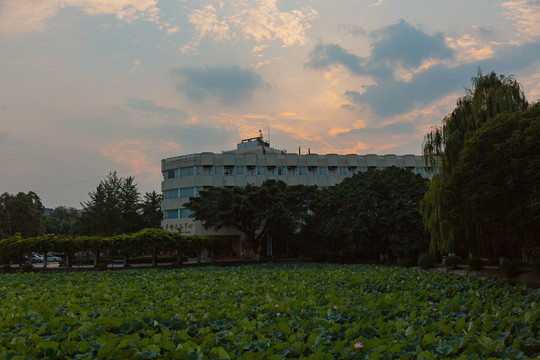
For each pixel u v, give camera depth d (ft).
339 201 140.87
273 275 57.62
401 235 121.90
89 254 165.17
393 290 39.83
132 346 17.65
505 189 44.37
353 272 62.59
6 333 19.42
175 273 60.95
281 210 137.59
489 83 68.44
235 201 139.74
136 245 120.98
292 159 185.26
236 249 176.96
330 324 20.75
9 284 47.24
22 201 181.16
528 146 42.47
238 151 199.11
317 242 167.84
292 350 17.22
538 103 46.88
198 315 24.17
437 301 32.22
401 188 127.65
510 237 52.65
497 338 19.04
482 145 47.16
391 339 18.72
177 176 180.96
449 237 73.77
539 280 63.67
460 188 50.39
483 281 47.62
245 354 15.60
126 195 193.98
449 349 16.94
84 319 22.95
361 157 193.36
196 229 171.32
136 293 33.65
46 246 115.96
